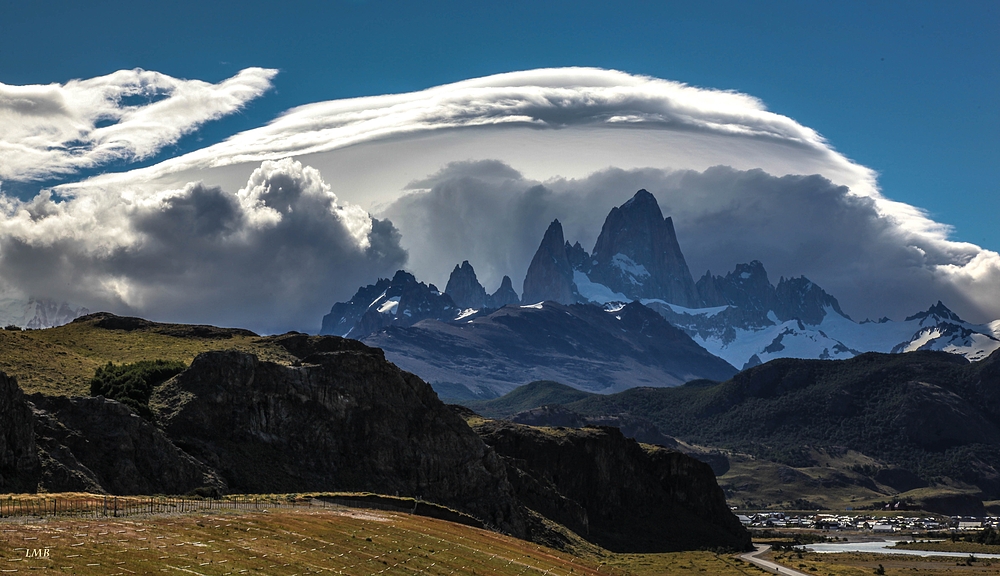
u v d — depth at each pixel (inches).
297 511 7194.9
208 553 5383.9
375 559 6166.3
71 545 4963.1
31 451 7367.1
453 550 7042.3
